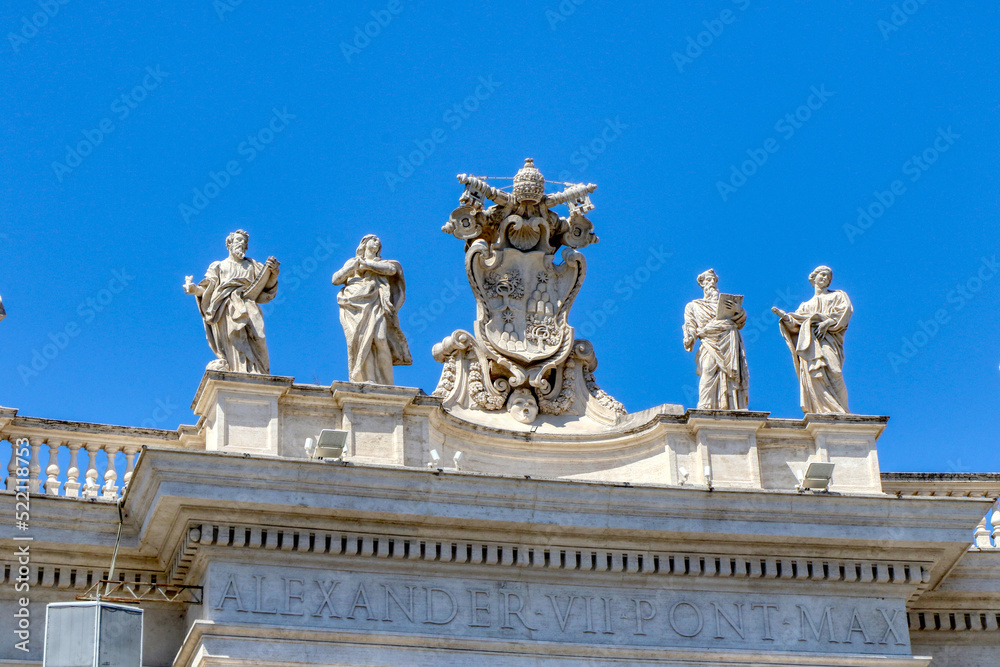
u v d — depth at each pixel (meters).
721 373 77.69
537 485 71.06
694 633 72.38
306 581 69.25
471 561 70.94
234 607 68.00
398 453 72.69
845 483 76.06
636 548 72.50
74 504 70.12
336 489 69.25
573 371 79.88
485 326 79.06
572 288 80.69
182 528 68.62
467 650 69.56
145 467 67.88
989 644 78.19
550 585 71.88
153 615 71.31
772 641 72.81
